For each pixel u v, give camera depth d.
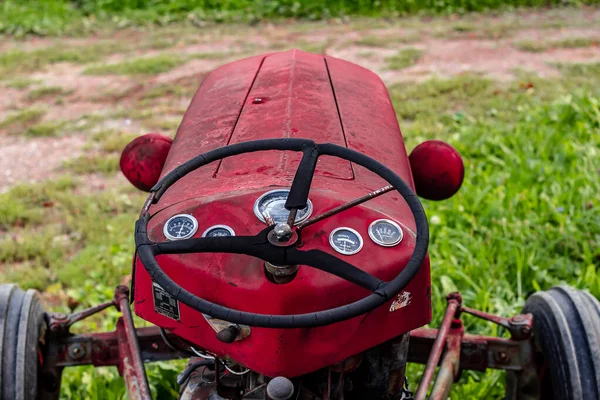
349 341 2.20
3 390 2.49
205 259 2.20
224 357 2.24
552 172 4.49
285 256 2.06
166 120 5.94
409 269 2.05
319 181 2.35
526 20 8.88
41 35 8.76
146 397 2.40
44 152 5.45
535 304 2.74
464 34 8.31
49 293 3.63
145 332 2.72
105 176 4.99
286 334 2.16
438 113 5.84
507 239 3.74
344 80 2.96
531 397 2.70
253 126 2.62
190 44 8.25
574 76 6.72
